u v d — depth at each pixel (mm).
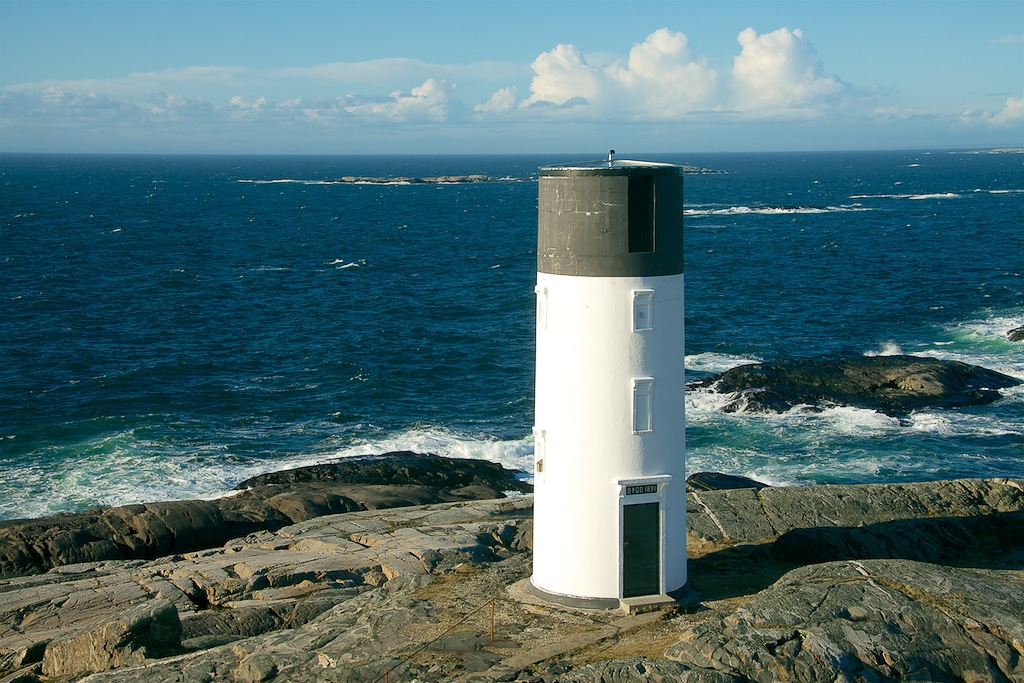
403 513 25594
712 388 46219
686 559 17328
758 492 23938
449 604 17000
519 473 37094
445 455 39188
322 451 39438
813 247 106000
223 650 16094
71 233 120125
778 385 45906
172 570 21938
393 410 45906
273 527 27891
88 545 25391
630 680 12969
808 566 16844
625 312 15977
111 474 36125
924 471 36688
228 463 37688
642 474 16328
